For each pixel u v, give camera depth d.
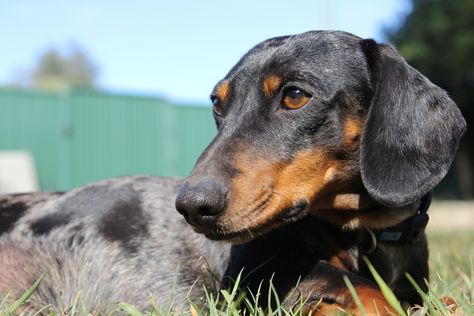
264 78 0.62
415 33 4.27
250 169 0.59
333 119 0.62
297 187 0.61
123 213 0.72
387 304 0.56
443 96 0.63
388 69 0.62
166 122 3.16
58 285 0.70
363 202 0.64
